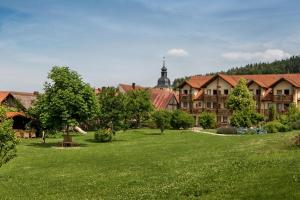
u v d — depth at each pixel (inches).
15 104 3905.0
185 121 3814.0
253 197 887.1
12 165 1814.7
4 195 1207.6
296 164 1175.0
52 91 2758.4
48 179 1435.8
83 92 2775.6
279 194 880.3
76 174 1510.8
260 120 3513.8
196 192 988.6
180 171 1359.5
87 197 1093.8
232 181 1051.9
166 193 1016.2
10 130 1435.8
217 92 4771.2
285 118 3346.5
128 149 2301.9
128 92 4456.2
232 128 3223.4
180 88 5059.1
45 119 2726.4
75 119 2731.3
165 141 2709.2
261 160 1336.1
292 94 4323.3
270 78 4694.9
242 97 4126.5
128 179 1315.2
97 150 2326.5
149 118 4377.5
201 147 2165.4
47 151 2356.1
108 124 3221.0
